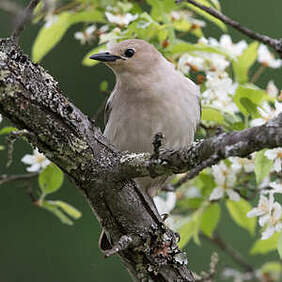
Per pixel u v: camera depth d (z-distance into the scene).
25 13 7.23
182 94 9.95
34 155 9.48
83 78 15.27
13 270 15.29
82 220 15.45
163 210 10.04
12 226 15.45
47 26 9.26
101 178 7.64
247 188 9.95
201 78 10.09
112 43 10.10
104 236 8.70
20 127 7.34
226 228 14.31
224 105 9.80
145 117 9.92
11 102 7.17
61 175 9.38
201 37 10.22
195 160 6.77
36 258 15.28
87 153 7.57
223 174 9.78
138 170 7.34
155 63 10.05
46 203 9.65
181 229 9.94
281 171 9.38
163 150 7.07
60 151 7.48
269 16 15.02
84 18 9.51
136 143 10.05
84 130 7.57
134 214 7.75
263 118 8.73
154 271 7.80
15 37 7.27
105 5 8.66
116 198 7.69
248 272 10.34
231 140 6.42
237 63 9.80
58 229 15.43
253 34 6.85
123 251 7.81
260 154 8.14
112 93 10.49
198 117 10.07
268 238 9.53
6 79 7.12
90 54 10.16
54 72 15.16
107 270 15.13
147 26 9.43
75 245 15.37
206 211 10.16
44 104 7.30
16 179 9.66
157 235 7.79
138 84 9.95
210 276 8.91
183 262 7.90
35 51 9.54
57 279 15.14
